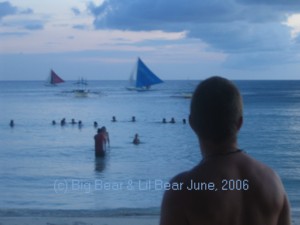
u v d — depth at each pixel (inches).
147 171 827.4
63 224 387.2
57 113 2442.2
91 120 2047.2
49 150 1152.8
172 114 2288.4
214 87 85.3
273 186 85.5
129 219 411.2
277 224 86.4
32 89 7096.5
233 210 82.5
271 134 1469.0
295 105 2886.3
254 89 6417.3
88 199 566.6
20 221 399.9
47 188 659.4
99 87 7849.4
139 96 4286.4
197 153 1075.3
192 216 82.7
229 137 85.9
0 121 2037.4
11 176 776.3
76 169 853.2
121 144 1248.2
